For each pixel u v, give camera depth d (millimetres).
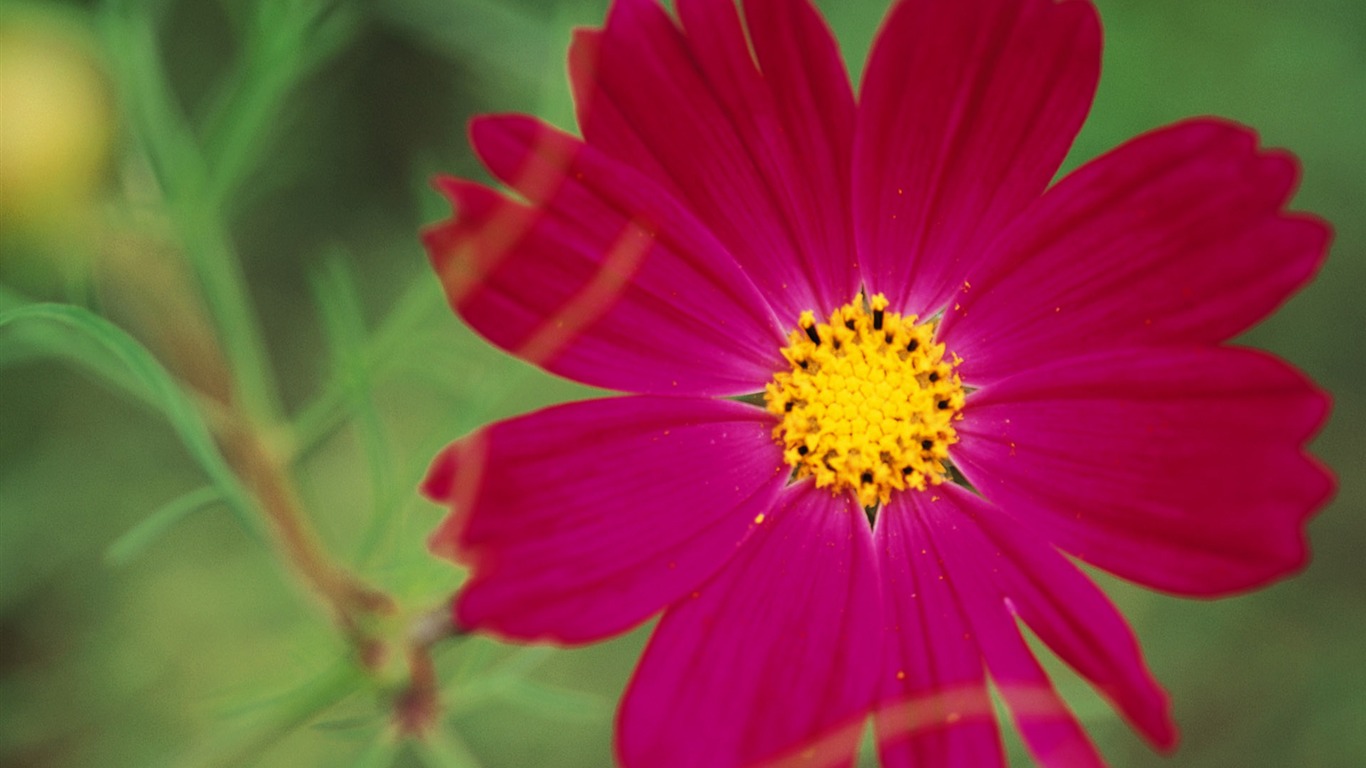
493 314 320
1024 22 332
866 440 336
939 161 337
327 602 328
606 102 328
